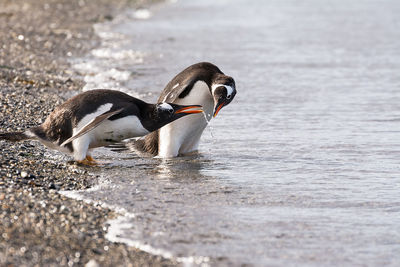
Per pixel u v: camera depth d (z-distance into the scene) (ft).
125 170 42.22
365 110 60.70
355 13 140.46
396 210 35.06
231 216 33.78
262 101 64.64
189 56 89.25
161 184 39.11
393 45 100.58
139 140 47.50
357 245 30.40
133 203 35.29
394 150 47.47
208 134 52.54
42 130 42.86
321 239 31.04
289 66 84.07
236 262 28.40
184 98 44.80
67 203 34.45
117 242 29.78
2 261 26.78
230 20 128.67
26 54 80.74
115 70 76.33
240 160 45.14
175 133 45.47
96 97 42.29
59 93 61.21
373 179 40.63
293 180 40.42
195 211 34.40
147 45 96.99
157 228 31.76
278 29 117.19
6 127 47.75
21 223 30.76
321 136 51.75
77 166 42.14
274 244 30.35
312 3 160.76
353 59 89.30
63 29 104.27
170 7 149.48
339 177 41.11
